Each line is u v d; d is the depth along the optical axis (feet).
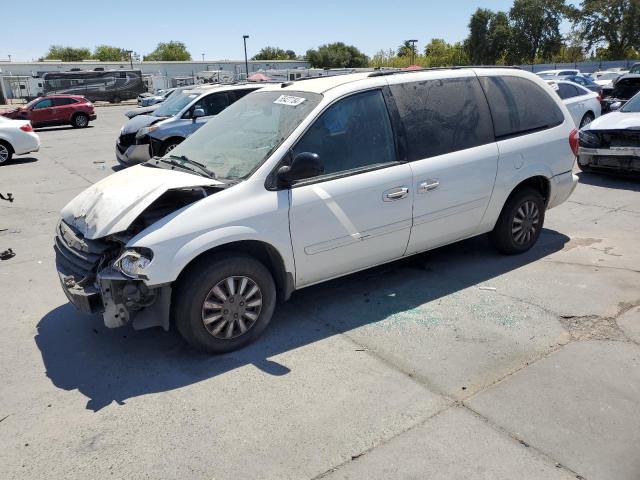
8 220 26.16
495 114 16.24
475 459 8.77
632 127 25.85
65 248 12.82
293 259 12.78
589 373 11.05
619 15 196.65
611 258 17.39
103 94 151.43
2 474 8.91
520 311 13.94
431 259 17.99
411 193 14.23
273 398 10.69
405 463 8.75
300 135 12.81
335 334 13.17
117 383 11.51
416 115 14.61
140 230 11.92
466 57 209.46
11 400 11.04
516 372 11.20
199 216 11.56
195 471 8.79
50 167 43.70
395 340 12.76
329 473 8.62
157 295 11.72
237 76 182.29
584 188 27.14
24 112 85.40
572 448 8.95
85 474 8.84
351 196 13.24
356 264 14.06
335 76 15.33
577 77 79.05
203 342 12.07
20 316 15.12
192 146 14.93
